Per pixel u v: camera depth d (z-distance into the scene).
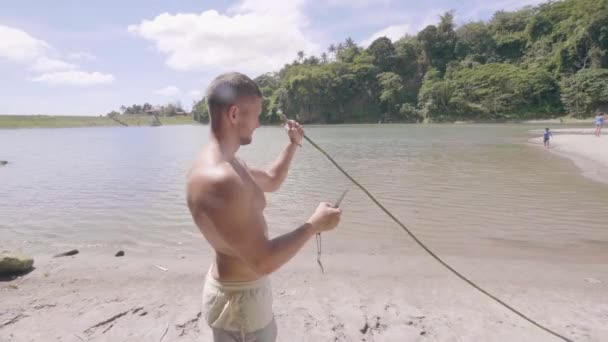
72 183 14.28
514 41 106.12
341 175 14.97
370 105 107.06
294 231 1.75
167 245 7.03
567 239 7.13
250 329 1.83
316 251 6.54
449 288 5.05
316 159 20.48
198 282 5.29
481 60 108.06
